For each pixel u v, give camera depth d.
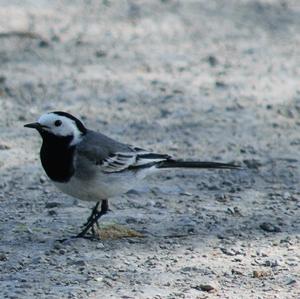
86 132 11.91
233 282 10.84
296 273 11.11
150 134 16.81
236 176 14.85
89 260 11.38
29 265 11.21
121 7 26.55
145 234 12.29
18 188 14.12
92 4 26.70
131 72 20.64
